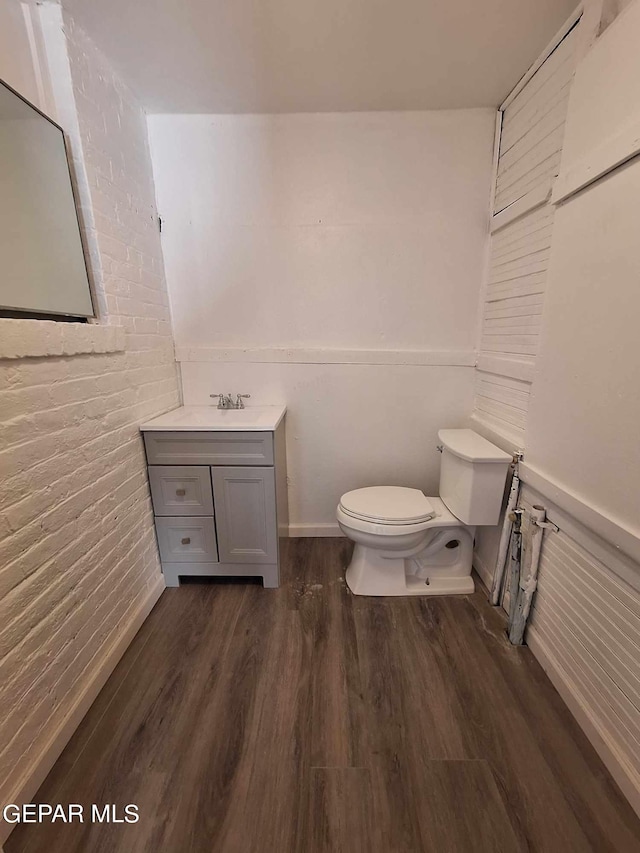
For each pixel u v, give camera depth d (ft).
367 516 5.49
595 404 3.62
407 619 5.35
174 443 5.54
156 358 6.12
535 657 4.71
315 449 7.24
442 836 3.04
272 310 6.65
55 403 3.65
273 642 4.95
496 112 5.79
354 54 4.63
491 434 6.00
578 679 3.93
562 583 4.22
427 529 5.67
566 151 4.04
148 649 4.85
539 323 4.70
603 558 3.58
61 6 3.89
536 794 3.31
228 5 3.92
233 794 3.32
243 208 6.26
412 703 4.12
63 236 4.13
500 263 5.85
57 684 3.65
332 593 5.92
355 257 6.40
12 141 3.43
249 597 5.85
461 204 6.16
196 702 4.14
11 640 3.12
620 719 3.40
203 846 2.99
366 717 3.96
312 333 6.73
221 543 5.92
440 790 3.34
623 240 3.26
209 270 6.49
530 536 4.73
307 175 6.12
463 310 6.56
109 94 4.81
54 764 3.54
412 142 5.96
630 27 3.13
